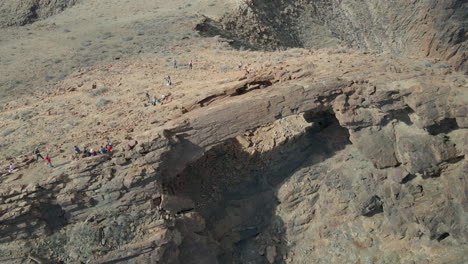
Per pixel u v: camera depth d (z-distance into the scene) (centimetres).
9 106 3127
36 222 2023
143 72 3409
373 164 2423
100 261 2067
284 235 2608
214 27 4984
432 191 2292
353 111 2334
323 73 2458
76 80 3481
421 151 2228
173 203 2250
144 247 2103
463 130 2188
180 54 3866
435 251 2273
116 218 2134
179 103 2519
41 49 4372
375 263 2383
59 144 2362
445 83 2198
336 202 2559
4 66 3944
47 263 2012
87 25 5200
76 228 2088
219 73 3103
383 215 2483
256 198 2702
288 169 2711
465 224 2181
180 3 5900
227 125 2286
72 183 2091
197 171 2648
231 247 2603
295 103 2302
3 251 1981
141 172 2128
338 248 2497
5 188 2012
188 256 2320
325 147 2705
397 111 2281
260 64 3092
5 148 2412
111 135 2320
